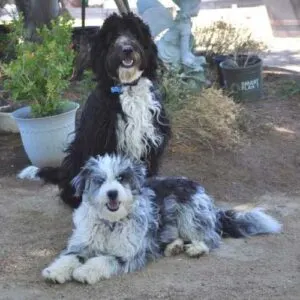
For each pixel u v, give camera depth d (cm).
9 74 569
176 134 590
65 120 562
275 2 1024
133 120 486
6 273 451
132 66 480
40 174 540
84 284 435
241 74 684
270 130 626
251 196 536
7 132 638
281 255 461
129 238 442
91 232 444
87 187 444
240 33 846
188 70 681
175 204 462
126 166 440
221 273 444
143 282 436
